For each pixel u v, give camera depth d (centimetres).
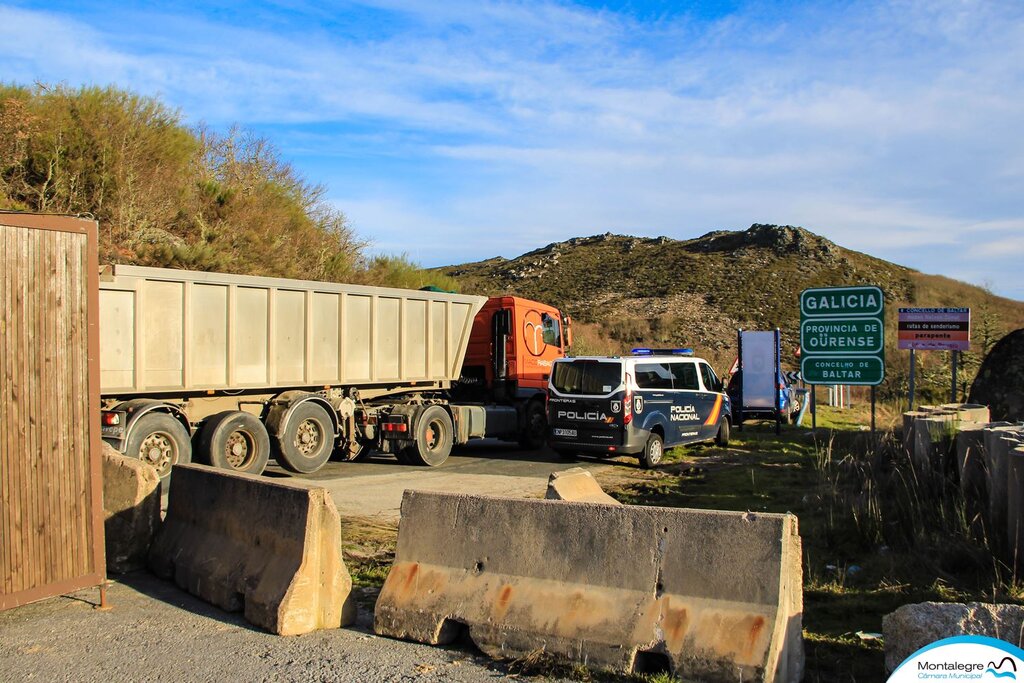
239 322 1230
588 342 3816
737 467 1415
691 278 6788
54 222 630
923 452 1002
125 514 750
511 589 541
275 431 1259
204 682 486
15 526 596
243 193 2312
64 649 544
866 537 814
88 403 648
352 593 610
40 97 1920
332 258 2469
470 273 8462
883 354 1647
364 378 1432
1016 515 665
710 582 485
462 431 1553
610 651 488
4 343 594
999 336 2950
